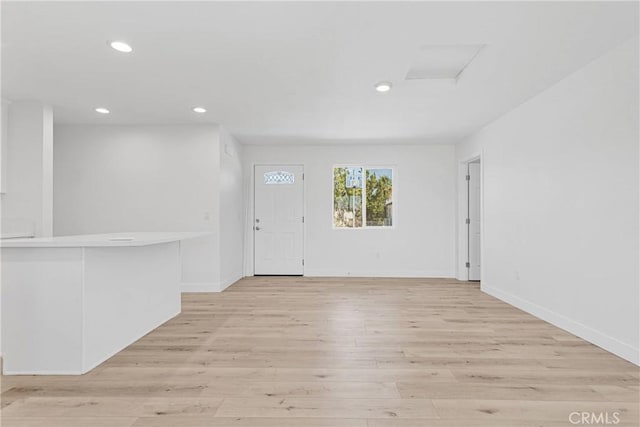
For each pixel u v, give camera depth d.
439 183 5.96
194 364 2.40
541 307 3.49
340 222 6.11
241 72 3.00
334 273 6.02
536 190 3.56
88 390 2.04
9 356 2.26
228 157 5.14
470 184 5.73
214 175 4.71
